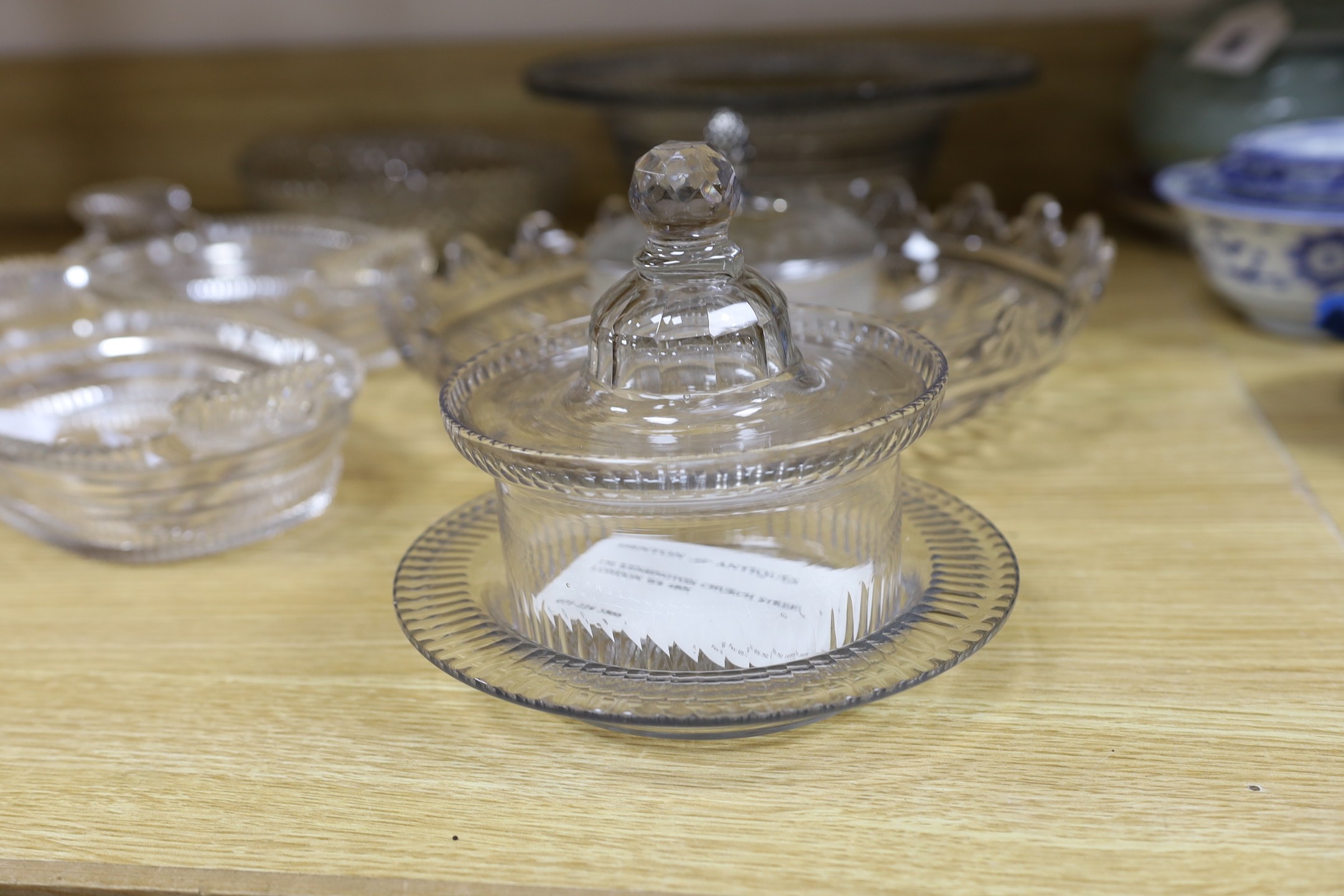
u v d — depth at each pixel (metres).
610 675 0.39
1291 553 0.51
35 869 0.37
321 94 1.05
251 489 0.55
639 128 0.87
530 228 0.80
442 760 0.41
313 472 0.58
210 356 0.69
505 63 1.03
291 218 0.89
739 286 0.39
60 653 0.49
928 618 0.41
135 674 0.47
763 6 1.02
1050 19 0.99
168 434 0.53
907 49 0.96
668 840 0.37
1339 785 0.38
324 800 0.40
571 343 0.45
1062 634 0.46
